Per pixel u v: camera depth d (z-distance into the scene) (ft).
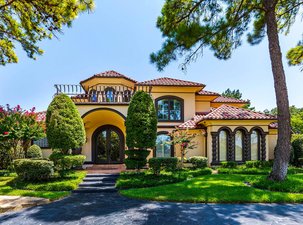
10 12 35.81
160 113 68.03
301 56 50.11
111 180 40.47
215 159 54.80
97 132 68.28
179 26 35.53
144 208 24.48
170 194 28.89
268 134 58.08
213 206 24.84
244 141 56.39
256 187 32.83
